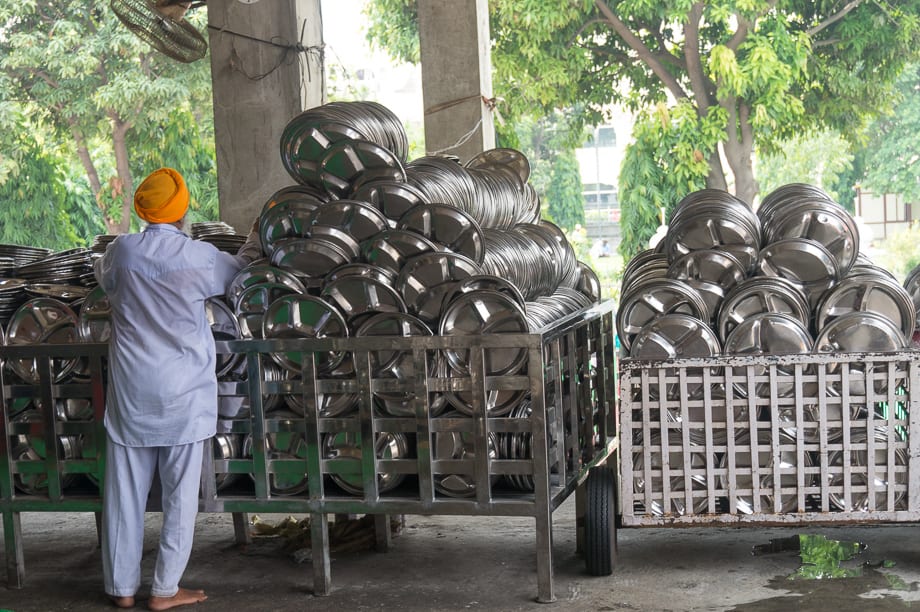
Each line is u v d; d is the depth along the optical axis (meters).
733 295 4.25
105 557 4.24
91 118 19.55
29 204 19.72
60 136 20.11
